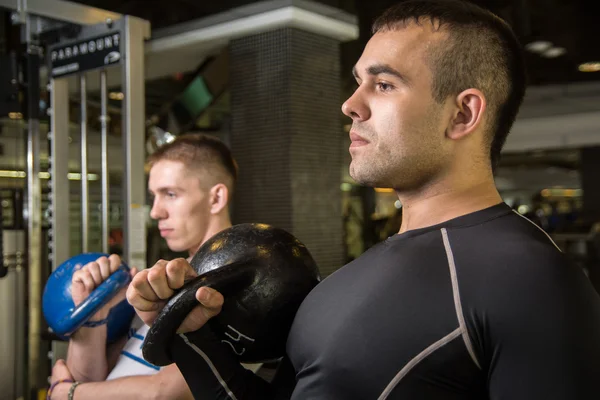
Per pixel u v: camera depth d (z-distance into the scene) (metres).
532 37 5.11
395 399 0.76
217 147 1.79
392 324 0.77
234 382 0.92
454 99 0.85
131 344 1.44
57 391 1.42
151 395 1.25
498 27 0.89
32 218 2.94
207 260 0.96
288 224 3.51
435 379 0.74
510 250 0.75
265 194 3.62
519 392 0.70
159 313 0.86
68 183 3.02
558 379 0.68
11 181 4.30
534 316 0.70
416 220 0.89
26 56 2.94
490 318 0.72
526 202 16.19
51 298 1.47
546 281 0.71
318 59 3.67
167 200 1.74
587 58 6.31
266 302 0.92
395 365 0.76
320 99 3.68
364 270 0.85
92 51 2.80
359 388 0.78
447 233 0.82
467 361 0.73
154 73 4.54
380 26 0.93
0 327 3.12
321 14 3.54
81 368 1.48
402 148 0.86
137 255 2.68
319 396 0.81
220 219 1.77
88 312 1.39
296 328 0.89
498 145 0.91
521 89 0.92
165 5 3.63
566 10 4.59
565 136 9.58
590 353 0.68
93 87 4.30
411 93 0.85
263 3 3.46
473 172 0.87
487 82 0.86
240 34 3.63
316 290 0.91
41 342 3.06
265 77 3.59
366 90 0.90
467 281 0.75
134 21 2.69
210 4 3.60
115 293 1.42
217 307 0.86
